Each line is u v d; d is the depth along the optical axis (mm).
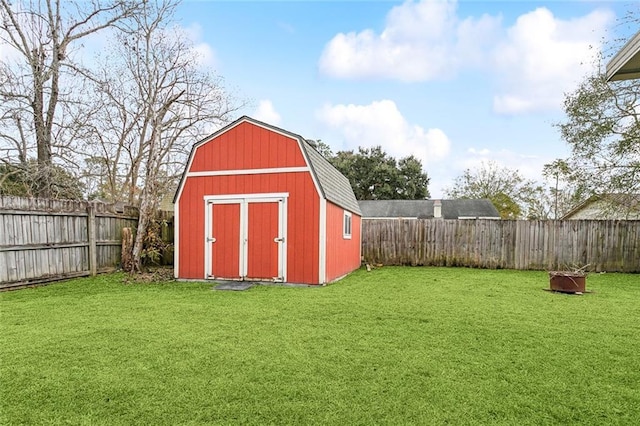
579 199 12867
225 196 7910
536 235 10805
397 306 5281
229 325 4223
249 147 7832
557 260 10664
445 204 24125
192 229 8070
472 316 4691
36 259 6840
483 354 3305
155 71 9695
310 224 7426
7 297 5824
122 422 2160
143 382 2686
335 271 8242
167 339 3680
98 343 3543
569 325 4293
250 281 7711
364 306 5273
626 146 11445
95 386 2617
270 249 7633
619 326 4262
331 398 2459
